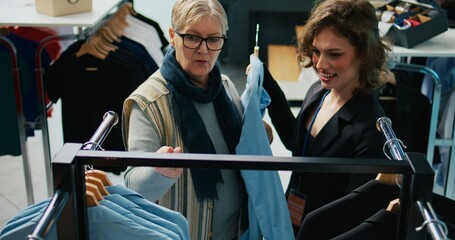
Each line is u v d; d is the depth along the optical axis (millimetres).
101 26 3248
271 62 5082
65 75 2889
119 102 2938
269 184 1682
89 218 1127
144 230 1143
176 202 1675
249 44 5566
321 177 1702
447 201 1270
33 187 3506
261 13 5488
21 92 3000
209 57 1656
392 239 1177
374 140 1572
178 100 1657
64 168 1006
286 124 2008
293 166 1014
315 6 1689
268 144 1738
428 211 959
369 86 1639
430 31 2648
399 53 2561
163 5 5414
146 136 1600
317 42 1609
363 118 1615
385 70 1682
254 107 1713
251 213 1726
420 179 997
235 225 1797
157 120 1629
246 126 1709
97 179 1210
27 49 3217
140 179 1504
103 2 3113
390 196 1266
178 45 1668
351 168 1010
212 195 1674
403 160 1031
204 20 1609
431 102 2900
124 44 3209
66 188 1018
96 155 1038
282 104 2006
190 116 1654
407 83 2793
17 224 1120
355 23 1544
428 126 2801
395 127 2760
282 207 1688
